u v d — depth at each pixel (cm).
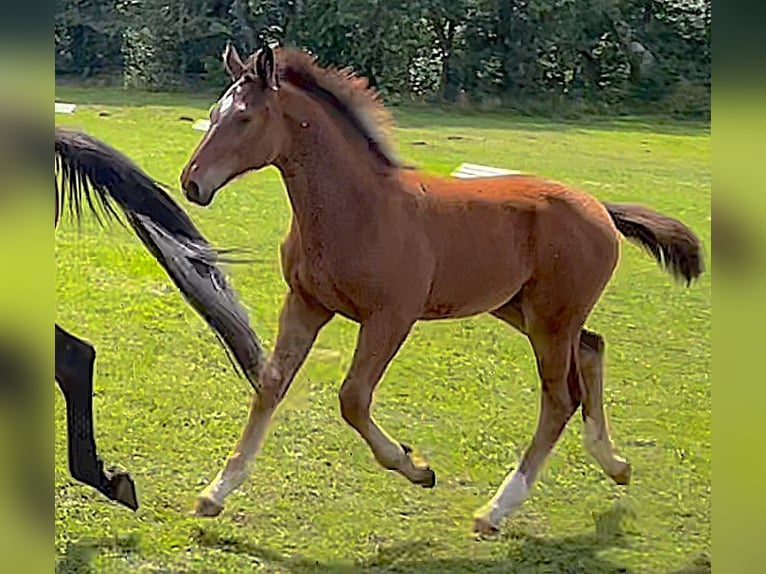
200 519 353
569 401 361
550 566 331
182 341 551
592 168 963
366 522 358
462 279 349
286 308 359
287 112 330
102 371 500
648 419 465
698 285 680
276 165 336
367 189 336
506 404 480
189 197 325
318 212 333
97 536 341
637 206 391
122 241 743
